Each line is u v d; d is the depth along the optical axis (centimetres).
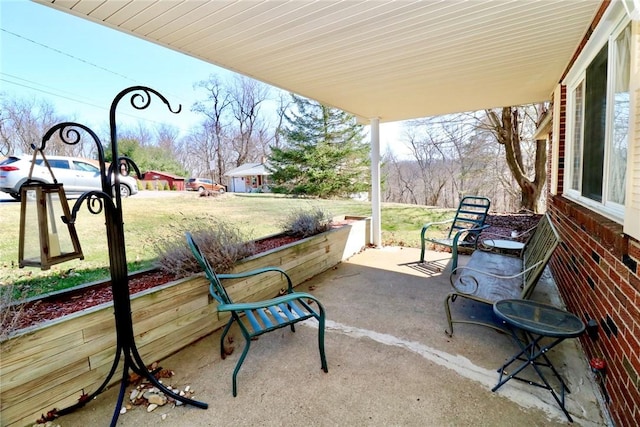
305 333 255
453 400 176
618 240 154
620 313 154
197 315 244
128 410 173
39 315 184
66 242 154
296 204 997
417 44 252
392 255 500
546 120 446
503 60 292
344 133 1388
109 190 163
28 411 157
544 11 203
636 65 137
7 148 1448
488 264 324
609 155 197
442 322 271
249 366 212
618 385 154
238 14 202
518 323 174
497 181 1425
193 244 202
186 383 195
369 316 285
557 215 359
